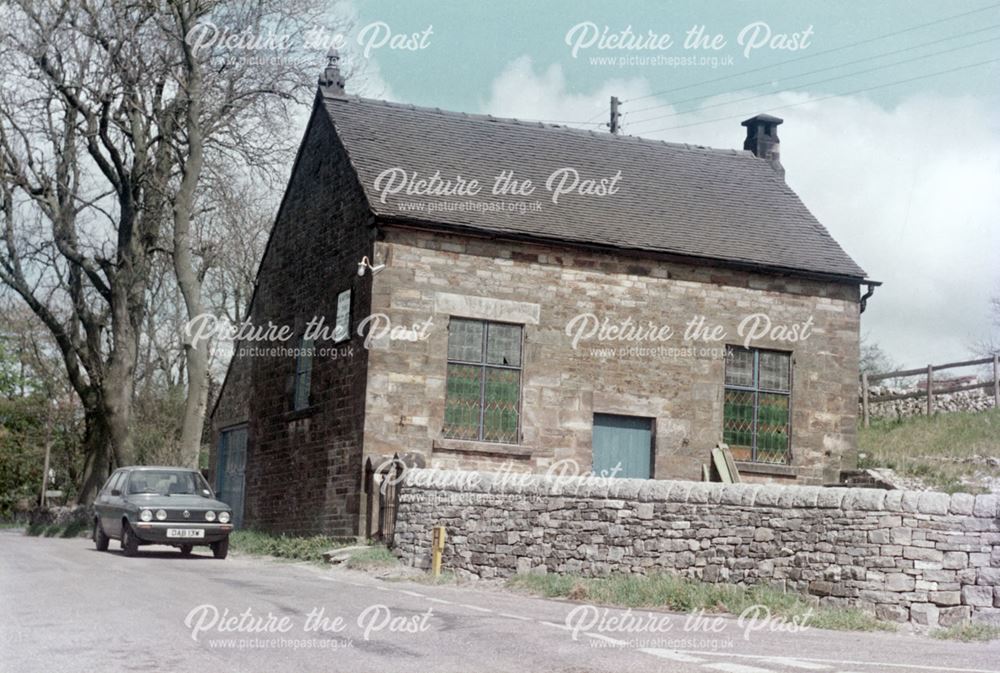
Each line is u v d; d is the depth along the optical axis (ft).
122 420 117.50
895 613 47.98
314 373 87.25
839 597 49.39
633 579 53.78
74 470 197.88
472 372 79.71
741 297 86.69
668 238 86.02
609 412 82.38
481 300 80.02
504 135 93.76
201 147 105.70
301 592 50.21
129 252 115.34
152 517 71.05
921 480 84.94
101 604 42.98
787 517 51.67
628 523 56.59
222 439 109.60
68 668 29.73
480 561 62.44
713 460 83.76
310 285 90.07
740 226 91.50
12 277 121.90
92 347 127.24
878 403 115.85
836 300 89.40
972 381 115.44
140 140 113.29
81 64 106.63
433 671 30.58
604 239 83.10
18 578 53.06
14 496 220.84
